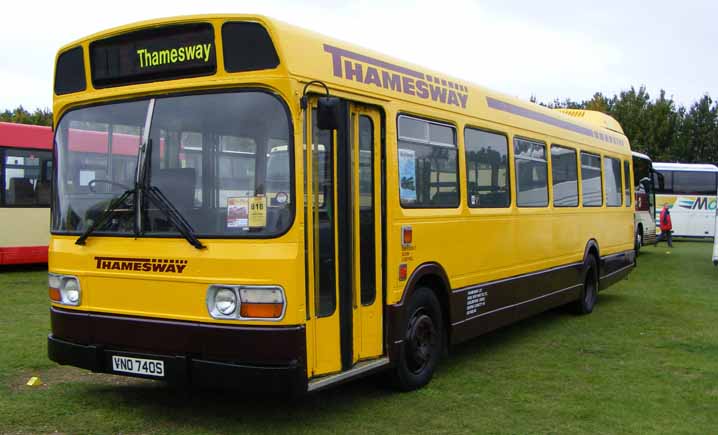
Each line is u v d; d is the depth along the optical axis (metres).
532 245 9.62
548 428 6.00
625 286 16.08
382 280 6.46
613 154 13.53
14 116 43.28
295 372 5.16
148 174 5.64
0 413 6.07
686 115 52.53
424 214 7.05
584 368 8.13
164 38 5.67
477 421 6.14
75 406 6.31
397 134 6.67
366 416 6.19
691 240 37.28
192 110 5.56
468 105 8.08
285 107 5.30
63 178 6.15
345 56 6.02
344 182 5.90
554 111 10.86
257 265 5.18
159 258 5.49
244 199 5.34
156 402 6.48
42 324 9.89
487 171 8.48
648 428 6.06
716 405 6.77
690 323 11.19
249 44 5.38
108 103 5.94
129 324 5.59
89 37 6.00
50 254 6.12
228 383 5.21
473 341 9.70
